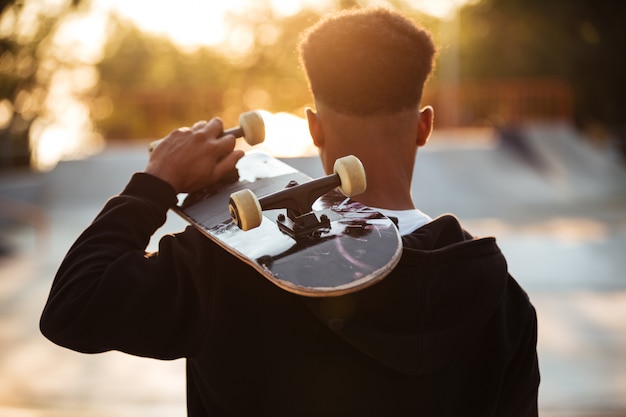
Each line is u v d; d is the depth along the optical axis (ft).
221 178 4.86
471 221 47.03
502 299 4.54
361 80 4.44
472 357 4.49
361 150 4.56
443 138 69.05
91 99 82.84
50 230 46.55
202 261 4.13
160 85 96.73
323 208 4.24
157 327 4.03
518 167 60.13
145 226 4.38
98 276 4.09
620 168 61.26
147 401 16.02
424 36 4.62
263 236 3.96
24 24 76.38
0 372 18.26
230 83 100.32
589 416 14.33
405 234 4.39
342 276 3.56
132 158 56.24
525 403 4.71
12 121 76.23
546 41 90.53
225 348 4.10
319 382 4.10
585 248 35.29
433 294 4.11
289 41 98.48
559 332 20.98
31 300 27.96
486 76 94.32
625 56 88.89
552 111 71.00
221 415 4.16
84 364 18.86
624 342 19.72
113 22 93.45
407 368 4.07
